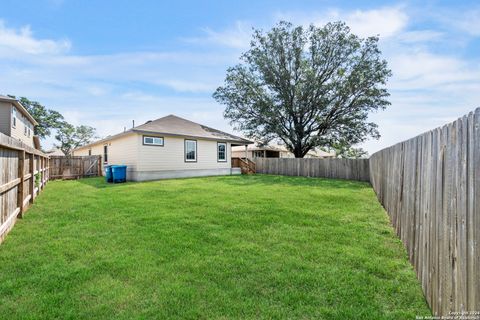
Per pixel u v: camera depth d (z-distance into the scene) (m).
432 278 2.17
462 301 1.63
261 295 2.35
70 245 3.51
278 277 2.65
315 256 3.16
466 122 1.63
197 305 2.20
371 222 4.66
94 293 2.37
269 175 16.02
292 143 19.98
